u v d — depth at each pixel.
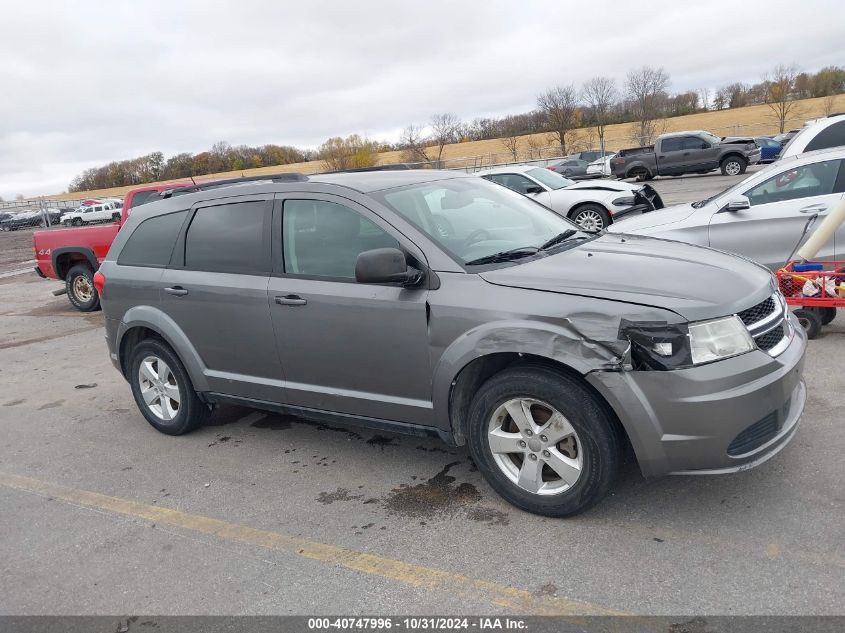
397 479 4.30
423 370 3.84
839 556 3.05
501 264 3.79
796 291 5.87
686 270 3.61
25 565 3.76
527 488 3.63
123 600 3.33
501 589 3.10
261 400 4.73
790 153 8.91
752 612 2.77
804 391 3.80
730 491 3.69
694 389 3.14
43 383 7.60
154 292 5.07
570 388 3.36
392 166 5.64
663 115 58.41
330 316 4.12
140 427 5.80
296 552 3.59
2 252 28.31
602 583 3.06
